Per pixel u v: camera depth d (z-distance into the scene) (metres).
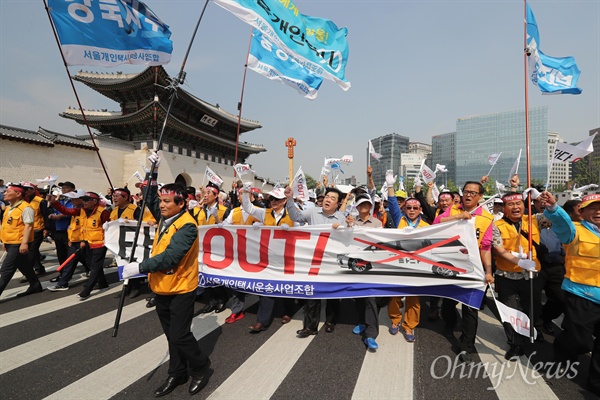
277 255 4.20
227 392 2.74
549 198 2.96
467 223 3.54
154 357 3.31
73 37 3.91
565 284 3.03
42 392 2.70
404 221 4.31
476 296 3.41
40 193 8.82
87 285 5.12
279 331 4.07
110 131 27.67
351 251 3.95
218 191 5.55
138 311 4.63
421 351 3.54
